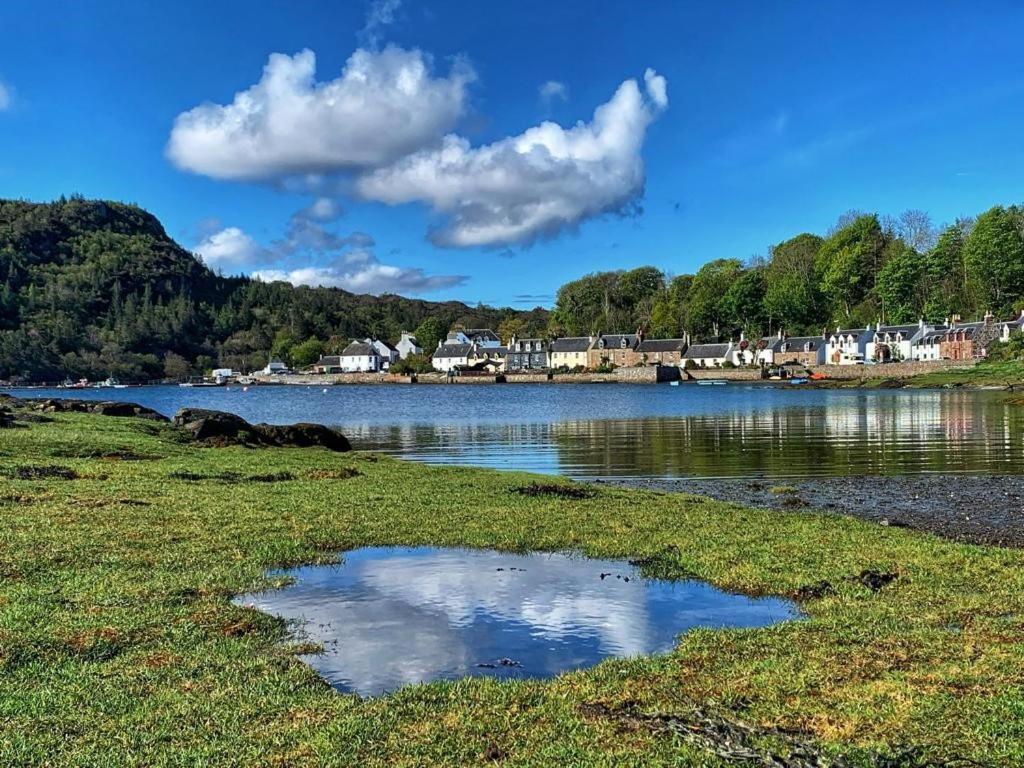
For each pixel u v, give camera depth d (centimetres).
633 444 4725
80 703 919
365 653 1154
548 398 11088
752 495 2819
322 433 3828
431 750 824
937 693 955
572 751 821
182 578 1438
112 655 1074
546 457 4112
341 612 1343
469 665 1116
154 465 2748
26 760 784
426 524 2009
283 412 8569
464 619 1323
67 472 2452
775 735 851
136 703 926
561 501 2383
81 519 1830
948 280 16062
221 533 1789
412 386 17800
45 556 1509
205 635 1167
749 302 18488
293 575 1559
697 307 19225
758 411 7456
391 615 1334
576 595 1462
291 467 2914
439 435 5497
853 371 13825
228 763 789
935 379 11875
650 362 18662
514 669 1105
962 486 3009
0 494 2045
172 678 1003
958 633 1186
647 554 1741
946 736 848
